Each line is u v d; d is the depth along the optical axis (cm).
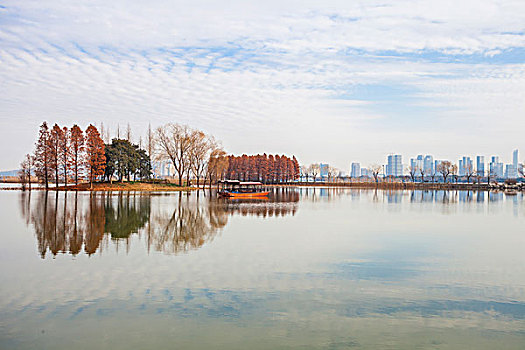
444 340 898
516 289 1264
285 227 2609
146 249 1778
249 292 1191
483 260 1669
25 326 930
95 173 7450
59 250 1730
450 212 3916
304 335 908
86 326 935
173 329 926
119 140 8450
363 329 946
